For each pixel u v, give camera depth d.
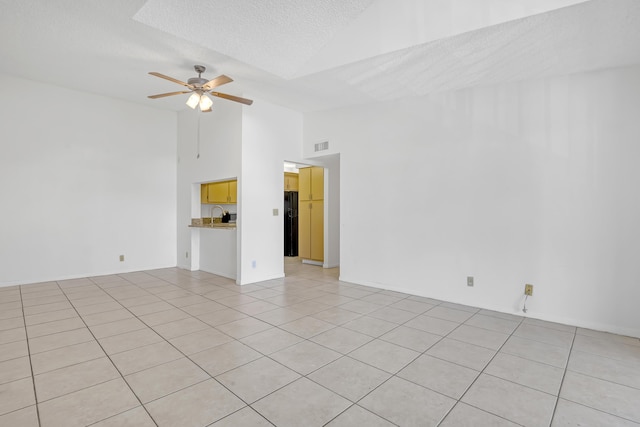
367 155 4.58
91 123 5.07
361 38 2.98
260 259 4.90
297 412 1.76
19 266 4.50
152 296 4.04
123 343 2.62
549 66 3.01
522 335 2.84
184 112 5.88
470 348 2.57
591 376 2.15
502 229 3.49
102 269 5.23
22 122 4.47
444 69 3.26
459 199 3.77
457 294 3.79
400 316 3.32
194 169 5.59
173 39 3.11
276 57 3.40
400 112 4.25
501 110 3.49
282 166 5.14
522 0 2.21
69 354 2.42
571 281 3.12
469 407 1.81
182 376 2.12
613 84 2.93
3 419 1.67
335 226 6.31
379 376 2.14
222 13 2.74
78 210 4.98
